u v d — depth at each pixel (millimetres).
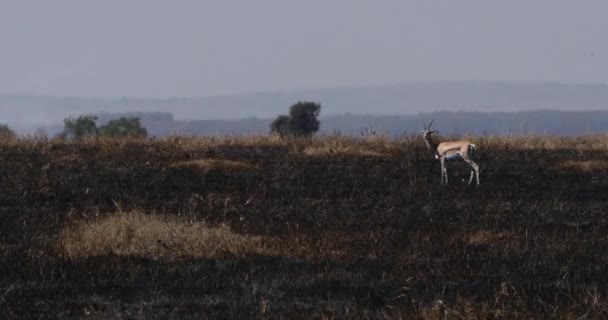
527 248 63719
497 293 51969
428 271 57719
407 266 58938
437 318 47562
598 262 60500
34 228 68688
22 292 52625
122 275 56250
